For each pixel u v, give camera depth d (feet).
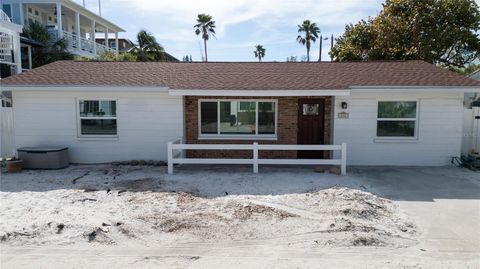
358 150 40.14
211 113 42.16
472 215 23.21
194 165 39.52
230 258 16.94
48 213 22.91
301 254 17.37
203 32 186.29
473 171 36.76
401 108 39.70
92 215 22.56
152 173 35.17
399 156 39.99
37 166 37.14
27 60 73.87
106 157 40.78
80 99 40.14
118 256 17.17
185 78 41.81
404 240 19.11
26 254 17.35
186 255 17.30
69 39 84.94
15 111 39.88
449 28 66.13
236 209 23.57
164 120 40.42
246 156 42.91
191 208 24.07
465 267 16.01
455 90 37.45
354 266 16.06
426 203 25.79
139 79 40.96
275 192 27.99
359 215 22.57
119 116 40.29
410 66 46.19
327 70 45.39
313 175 34.17
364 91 38.27
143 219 21.90
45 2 80.74
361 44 73.77
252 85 39.04
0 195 27.22
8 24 57.41
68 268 15.90
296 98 41.60
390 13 71.82
